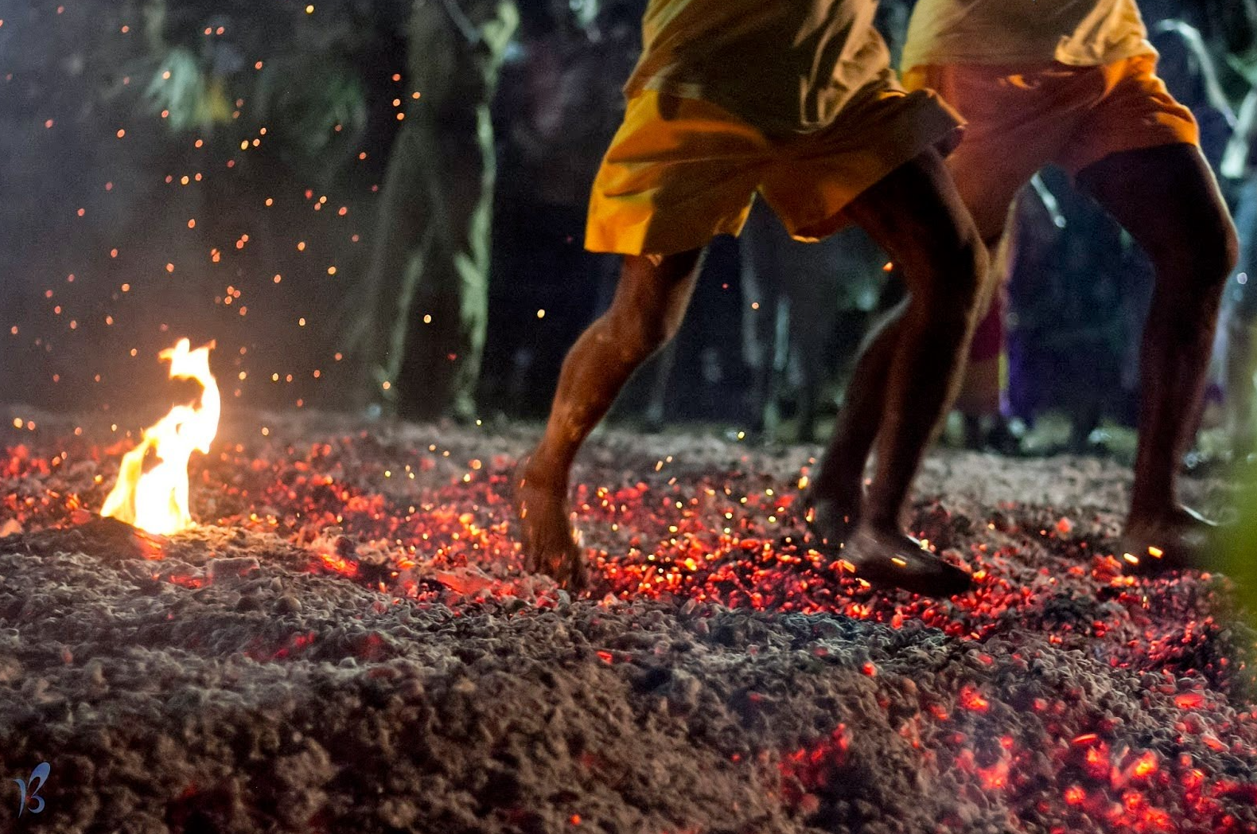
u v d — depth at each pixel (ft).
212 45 39.19
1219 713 12.35
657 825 9.17
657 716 10.12
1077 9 17.12
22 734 8.67
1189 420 18.04
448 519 19.31
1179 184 17.28
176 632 10.58
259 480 21.31
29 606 11.04
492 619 11.46
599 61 36.63
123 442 24.07
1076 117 17.40
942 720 10.93
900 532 15.44
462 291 35.17
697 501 21.39
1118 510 23.90
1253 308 32.91
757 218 36.60
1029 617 15.55
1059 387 39.86
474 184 34.76
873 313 37.81
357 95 40.01
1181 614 16.19
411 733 9.23
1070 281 38.75
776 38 14.57
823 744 10.28
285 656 10.29
